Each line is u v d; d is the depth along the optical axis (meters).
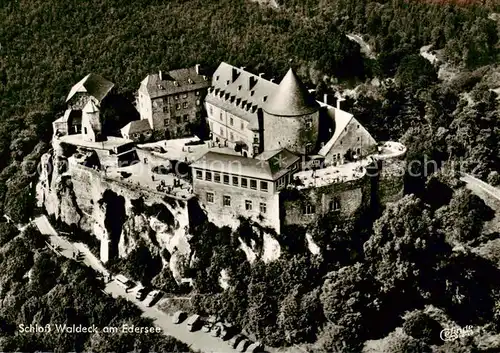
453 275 158.88
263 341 157.00
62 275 178.62
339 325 152.88
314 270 161.25
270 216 164.50
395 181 172.12
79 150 194.50
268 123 176.62
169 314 167.25
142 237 179.38
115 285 176.38
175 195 173.12
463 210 175.75
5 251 191.75
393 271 156.38
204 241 171.50
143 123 199.62
